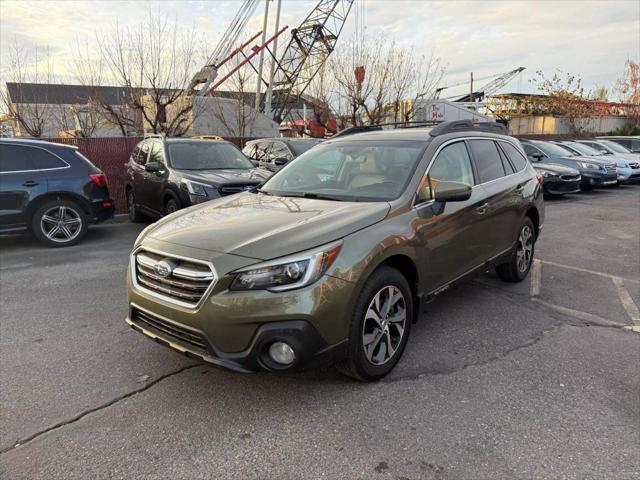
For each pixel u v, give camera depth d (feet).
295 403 9.84
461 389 10.37
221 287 8.86
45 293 16.99
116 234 28.40
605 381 10.73
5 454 8.32
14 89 55.36
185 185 24.07
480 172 14.88
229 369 8.91
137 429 9.02
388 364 10.82
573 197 45.47
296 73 85.46
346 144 14.58
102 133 70.49
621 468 7.92
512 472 7.83
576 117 107.65
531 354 12.07
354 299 9.58
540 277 18.83
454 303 15.81
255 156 39.06
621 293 16.85
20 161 23.77
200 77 60.80
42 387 10.51
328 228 9.77
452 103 67.67
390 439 8.67
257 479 7.72
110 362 11.67
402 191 11.78
